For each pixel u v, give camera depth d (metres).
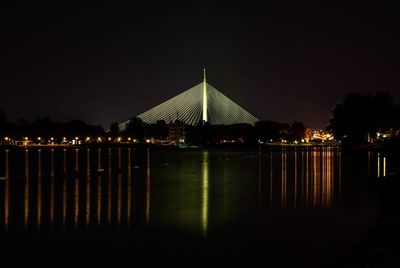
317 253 23.55
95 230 28.70
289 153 165.25
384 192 44.78
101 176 68.69
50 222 31.12
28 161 107.19
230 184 56.59
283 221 31.48
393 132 169.88
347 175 67.75
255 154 157.88
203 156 142.75
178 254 23.62
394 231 25.25
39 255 23.36
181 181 60.88
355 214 33.78
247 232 28.16
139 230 28.78
